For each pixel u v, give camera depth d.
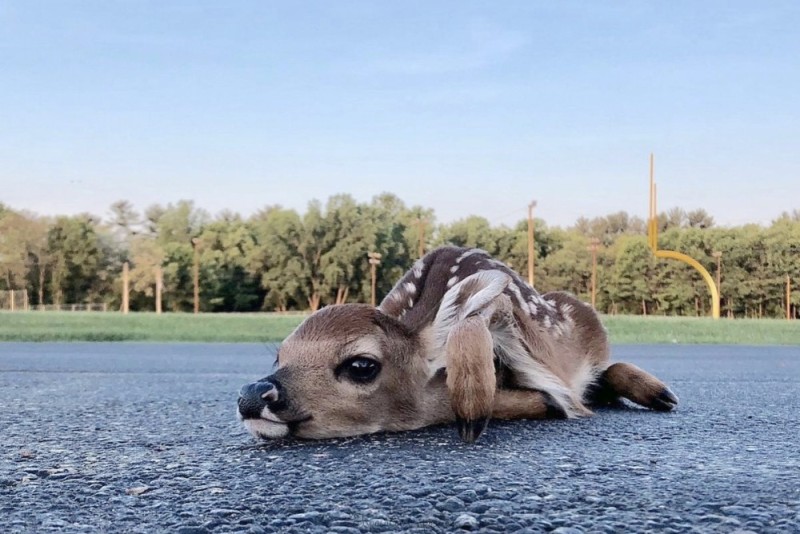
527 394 0.93
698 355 2.37
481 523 0.53
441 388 0.87
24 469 0.70
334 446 0.78
